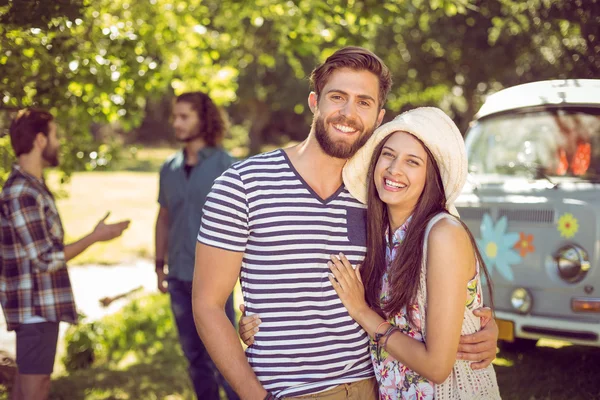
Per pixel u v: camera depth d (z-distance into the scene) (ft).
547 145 17.74
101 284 33.24
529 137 18.28
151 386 18.25
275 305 8.22
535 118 18.40
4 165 17.58
